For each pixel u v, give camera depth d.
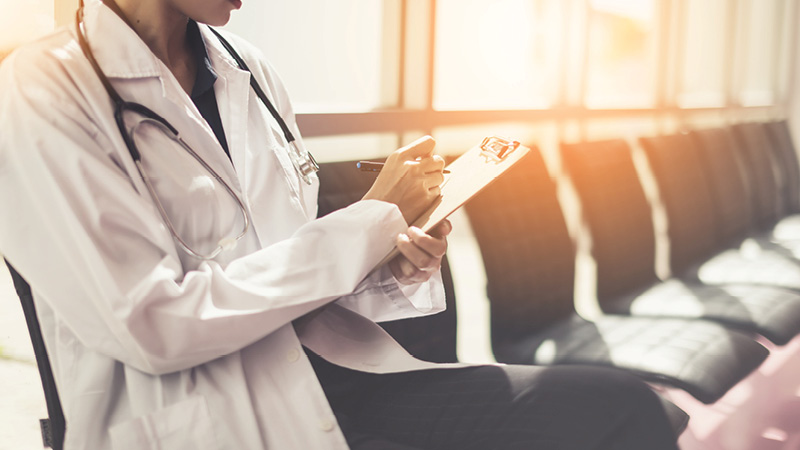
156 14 0.97
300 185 1.13
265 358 0.94
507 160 1.06
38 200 0.81
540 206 2.04
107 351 0.85
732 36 4.27
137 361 0.84
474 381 1.14
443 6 2.39
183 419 0.86
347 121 1.94
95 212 0.81
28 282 0.86
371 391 1.20
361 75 2.14
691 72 4.10
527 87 2.87
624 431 1.03
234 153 1.01
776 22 4.77
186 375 0.89
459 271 3.09
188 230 0.93
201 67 1.03
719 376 1.68
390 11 2.18
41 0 1.36
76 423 0.87
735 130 3.52
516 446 1.02
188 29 1.05
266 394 0.91
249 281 0.88
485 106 2.54
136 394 0.88
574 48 3.01
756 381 2.00
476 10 2.52
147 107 0.92
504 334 1.87
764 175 3.63
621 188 2.40
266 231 1.01
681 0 3.69
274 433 0.89
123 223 0.83
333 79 2.06
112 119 0.88
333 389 1.23
